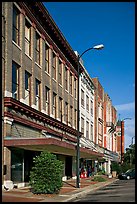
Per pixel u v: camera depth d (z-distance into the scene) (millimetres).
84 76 52656
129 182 40188
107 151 70312
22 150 27328
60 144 25797
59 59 39531
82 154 40812
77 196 21234
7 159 23812
